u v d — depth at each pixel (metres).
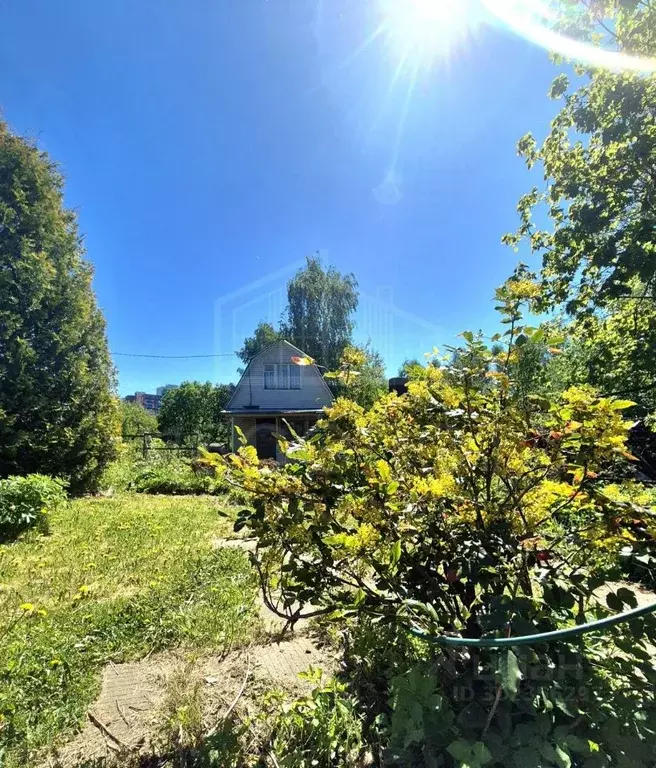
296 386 13.70
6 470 8.55
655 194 5.98
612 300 6.31
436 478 1.77
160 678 2.32
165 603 3.23
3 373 8.57
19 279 9.03
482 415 1.80
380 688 2.07
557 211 7.46
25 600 3.35
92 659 2.47
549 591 1.53
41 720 1.93
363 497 1.68
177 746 1.74
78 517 6.72
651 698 1.41
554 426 1.68
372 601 1.60
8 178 9.32
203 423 19.67
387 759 1.56
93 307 10.40
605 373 6.98
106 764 1.69
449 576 1.67
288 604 1.67
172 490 10.61
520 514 1.78
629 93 5.89
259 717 1.88
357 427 1.89
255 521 1.68
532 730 1.33
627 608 1.79
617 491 1.75
